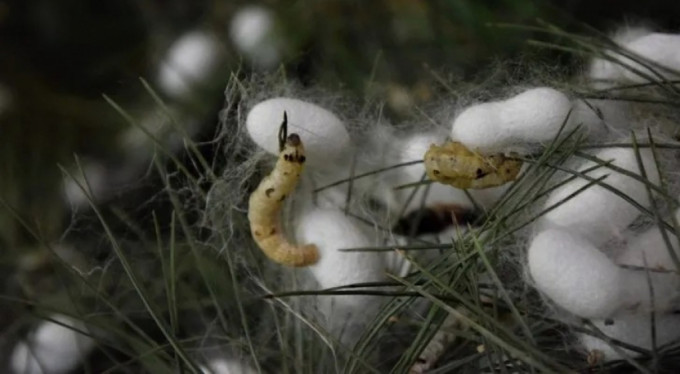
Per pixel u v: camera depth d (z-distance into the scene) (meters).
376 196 0.90
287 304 0.87
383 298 0.87
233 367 0.89
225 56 0.98
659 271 0.82
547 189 0.84
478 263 0.85
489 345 0.83
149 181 0.97
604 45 0.90
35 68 1.02
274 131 0.86
